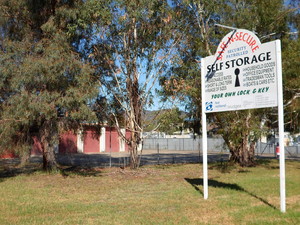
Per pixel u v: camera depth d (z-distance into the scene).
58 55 13.67
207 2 17.00
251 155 22.09
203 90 10.48
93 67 15.98
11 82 13.73
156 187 12.86
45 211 8.85
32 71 13.12
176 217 7.99
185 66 17.42
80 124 16.38
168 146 57.34
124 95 17.75
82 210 8.93
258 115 19.06
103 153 43.25
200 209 8.82
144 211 8.69
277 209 8.62
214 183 13.73
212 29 17.98
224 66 9.85
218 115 17.97
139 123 18.20
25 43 14.80
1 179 15.84
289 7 18.95
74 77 14.02
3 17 16.02
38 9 16.11
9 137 14.44
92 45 16.78
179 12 17.17
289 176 16.00
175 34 17.09
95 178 15.78
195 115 20.59
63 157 34.03
